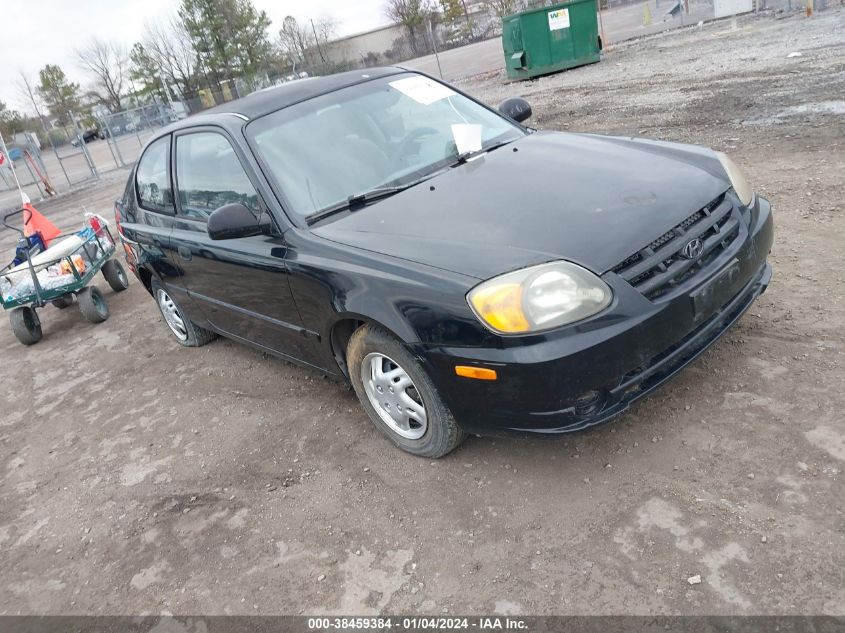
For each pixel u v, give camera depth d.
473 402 2.67
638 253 2.58
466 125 3.78
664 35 20.02
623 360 2.47
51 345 6.39
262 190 3.41
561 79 16.17
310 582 2.65
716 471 2.62
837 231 4.43
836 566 2.12
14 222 16.03
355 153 3.56
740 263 2.84
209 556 2.95
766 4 21.02
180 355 5.29
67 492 3.77
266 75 37.62
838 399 2.83
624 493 2.64
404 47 53.09
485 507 2.78
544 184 3.07
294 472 3.38
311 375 4.33
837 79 8.91
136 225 4.80
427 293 2.62
